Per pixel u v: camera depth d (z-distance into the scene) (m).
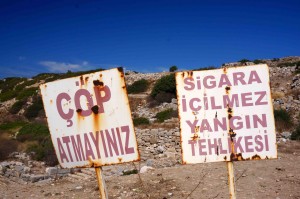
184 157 3.27
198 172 8.08
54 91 3.28
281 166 8.33
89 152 3.22
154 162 12.39
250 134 3.24
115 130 3.14
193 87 3.29
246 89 3.25
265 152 3.22
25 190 8.48
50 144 17.92
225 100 3.26
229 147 3.24
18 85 47.53
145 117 23.72
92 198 6.99
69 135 3.27
